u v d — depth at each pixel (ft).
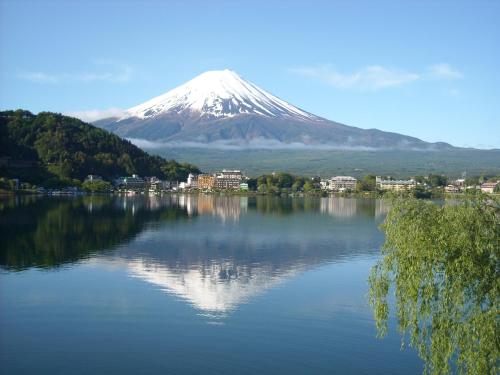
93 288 223.71
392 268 112.68
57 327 174.29
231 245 354.13
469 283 100.83
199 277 251.80
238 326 177.37
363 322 181.88
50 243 340.18
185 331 172.86
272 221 514.68
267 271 269.23
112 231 409.28
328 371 143.84
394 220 113.60
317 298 213.25
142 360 148.77
